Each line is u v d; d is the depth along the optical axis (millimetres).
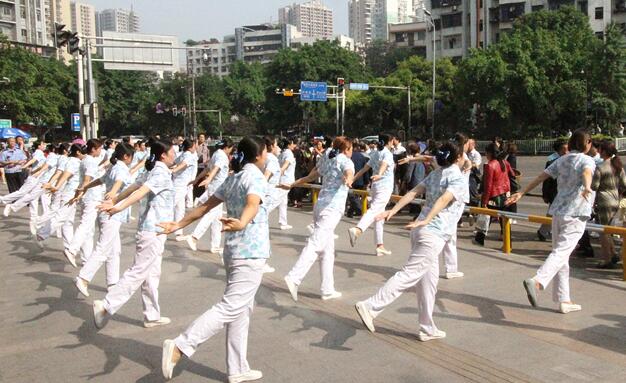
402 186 13086
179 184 10734
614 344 5117
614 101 40125
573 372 4543
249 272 4352
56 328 5855
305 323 5828
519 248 9461
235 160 4469
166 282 7500
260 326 5758
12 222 13250
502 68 40906
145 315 5812
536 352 4969
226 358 4488
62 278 7934
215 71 153625
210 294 6922
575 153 5852
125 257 9133
